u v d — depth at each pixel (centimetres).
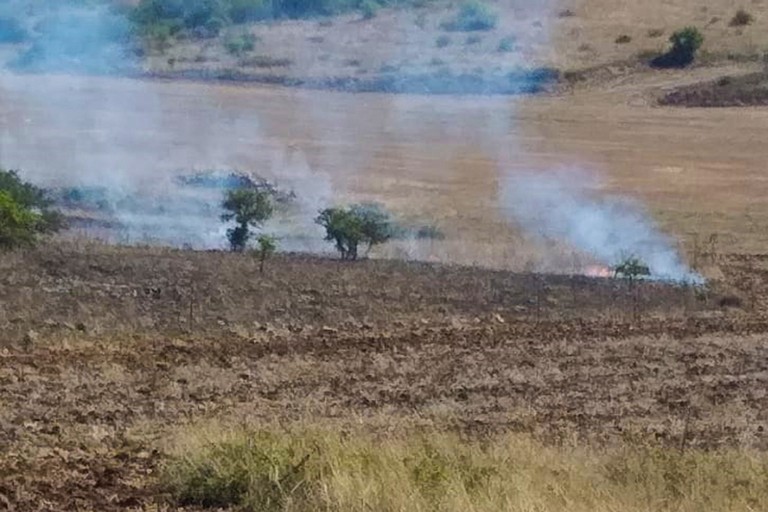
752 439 7131
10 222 12019
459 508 4272
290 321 10281
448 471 4697
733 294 12575
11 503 4588
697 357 9712
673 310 11712
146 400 7494
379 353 9306
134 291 10756
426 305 11144
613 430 7294
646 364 9406
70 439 6219
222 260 12300
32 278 10956
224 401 7569
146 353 8825
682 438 6925
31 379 7888
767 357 9788
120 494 4794
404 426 6912
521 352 9600
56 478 5075
